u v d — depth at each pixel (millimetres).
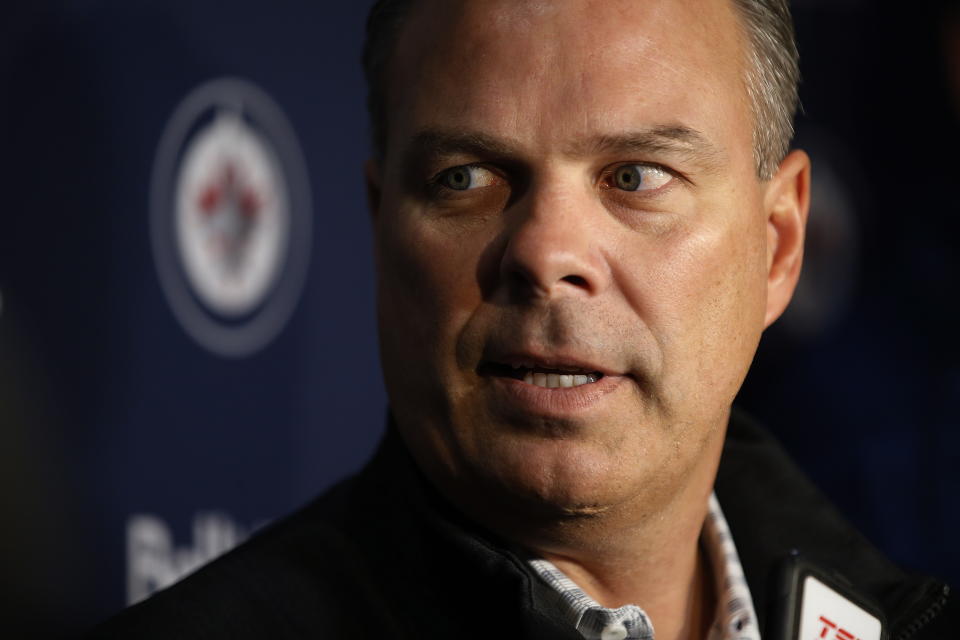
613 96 4051
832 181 10164
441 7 4305
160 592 4391
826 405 9578
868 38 10391
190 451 7441
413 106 4262
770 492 5242
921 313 9922
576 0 4129
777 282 4879
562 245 3965
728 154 4262
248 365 7902
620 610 4262
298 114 8328
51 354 6613
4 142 6461
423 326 4230
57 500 6523
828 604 4309
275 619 4246
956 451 9562
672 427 4168
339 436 8594
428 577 4402
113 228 7004
